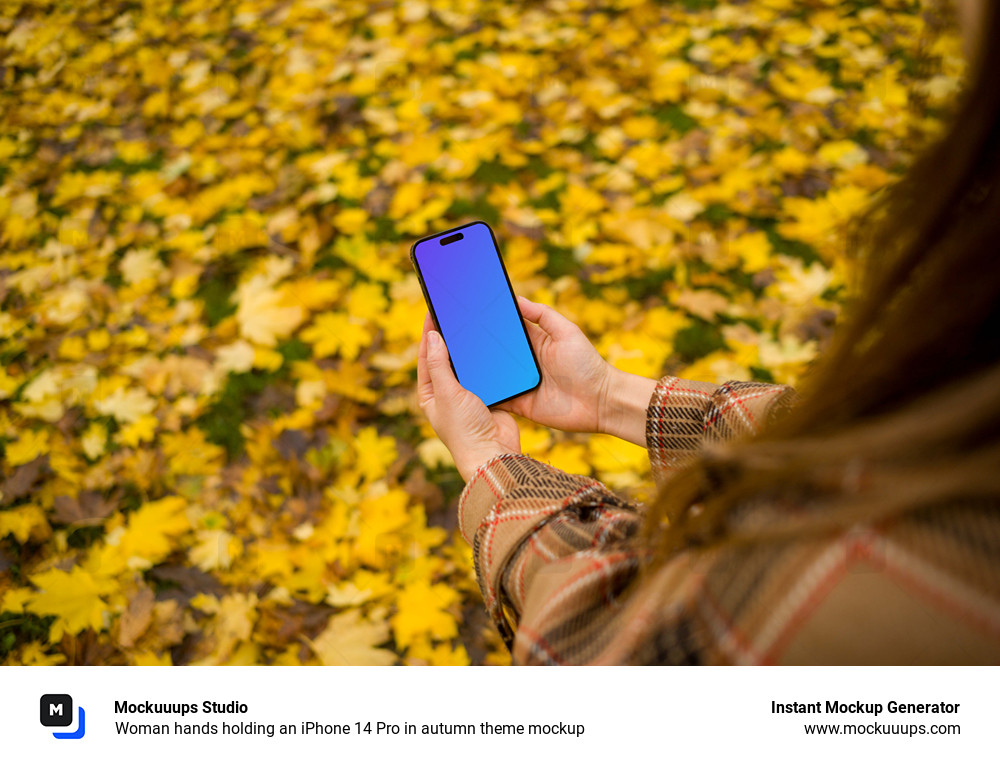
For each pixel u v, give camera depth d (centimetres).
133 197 269
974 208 43
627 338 215
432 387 140
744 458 48
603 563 62
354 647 170
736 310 218
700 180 249
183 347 224
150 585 181
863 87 270
